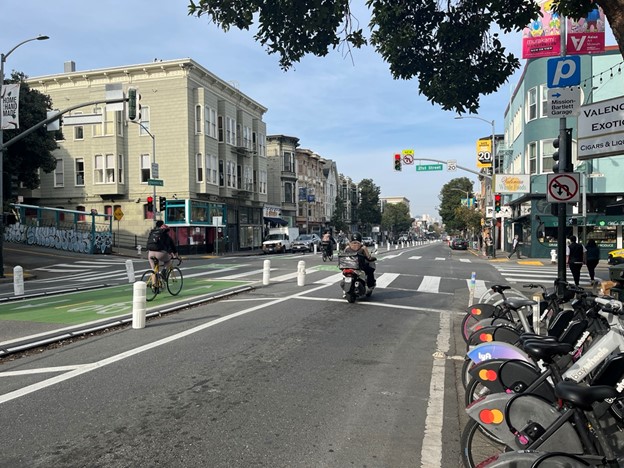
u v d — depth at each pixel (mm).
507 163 45312
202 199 40906
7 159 27391
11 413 4789
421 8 7977
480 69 8117
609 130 8008
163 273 12805
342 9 7133
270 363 6574
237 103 47531
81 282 18297
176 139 38844
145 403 5070
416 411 4988
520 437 2906
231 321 9406
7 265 25391
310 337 8141
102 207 40250
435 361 6863
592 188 29312
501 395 3027
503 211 32656
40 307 11617
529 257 32281
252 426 4535
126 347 7391
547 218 30906
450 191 81812
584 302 4727
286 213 63375
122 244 39562
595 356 3127
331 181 86812
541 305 6625
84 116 19219
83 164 40594
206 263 26641
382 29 8047
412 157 30453
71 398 5203
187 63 38250
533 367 3514
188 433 4355
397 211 129000
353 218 98188
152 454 3949
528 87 31891
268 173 63312
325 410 4965
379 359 6922
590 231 30250
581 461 2484
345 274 11805
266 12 7191
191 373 6094
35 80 40469
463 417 4844
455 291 14633
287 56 7852
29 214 41438
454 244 57875
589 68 27969
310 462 3863
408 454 4035
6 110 19391
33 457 3891
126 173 39875
